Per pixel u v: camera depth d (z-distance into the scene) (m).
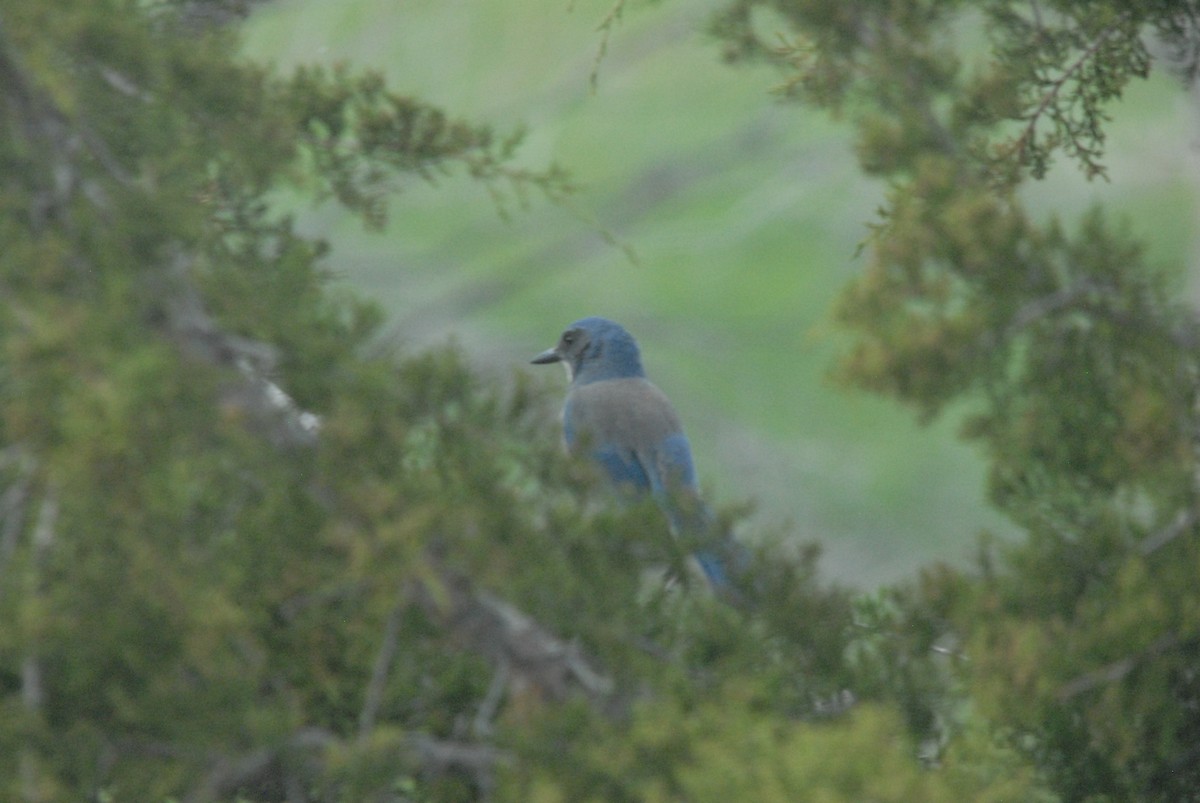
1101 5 9.03
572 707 5.72
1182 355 6.47
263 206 7.96
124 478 5.27
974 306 6.16
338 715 6.82
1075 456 6.67
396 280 29.75
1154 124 27.58
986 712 6.43
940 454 29.12
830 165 30.42
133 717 5.67
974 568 6.87
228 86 6.78
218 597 5.49
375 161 8.25
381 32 23.55
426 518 5.65
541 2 24.45
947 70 7.26
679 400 30.17
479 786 6.56
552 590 6.17
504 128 25.25
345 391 5.85
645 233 31.19
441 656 6.82
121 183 6.03
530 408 6.32
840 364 6.04
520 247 30.91
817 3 7.27
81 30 6.20
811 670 6.70
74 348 5.16
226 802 6.71
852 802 5.31
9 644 5.45
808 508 29.05
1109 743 6.82
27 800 5.39
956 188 6.44
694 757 5.60
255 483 6.11
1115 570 6.66
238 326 6.08
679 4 25.67
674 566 6.52
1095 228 6.36
